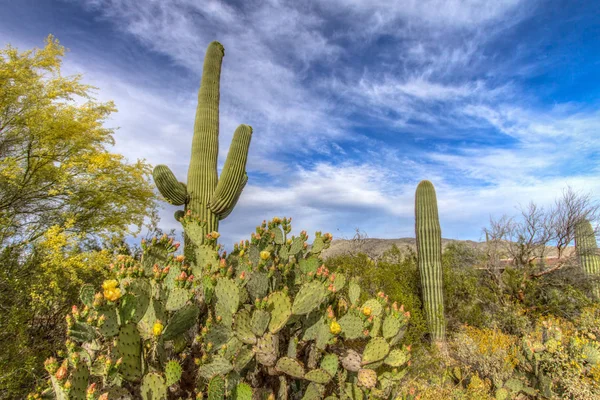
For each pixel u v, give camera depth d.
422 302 8.73
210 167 8.25
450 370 5.81
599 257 10.67
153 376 1.76
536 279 10.26
